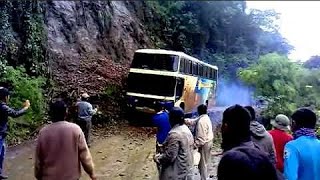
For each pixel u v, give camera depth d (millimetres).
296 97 14008
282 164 5383
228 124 3307
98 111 17922
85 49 24641
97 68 22516
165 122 7848
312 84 13922
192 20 37250
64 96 18109
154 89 18609
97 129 17188
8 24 16516
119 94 20359
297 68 14453
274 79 14688
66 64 21906
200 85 23359
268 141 5137
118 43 27906
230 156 2809
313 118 4289
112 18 28469
